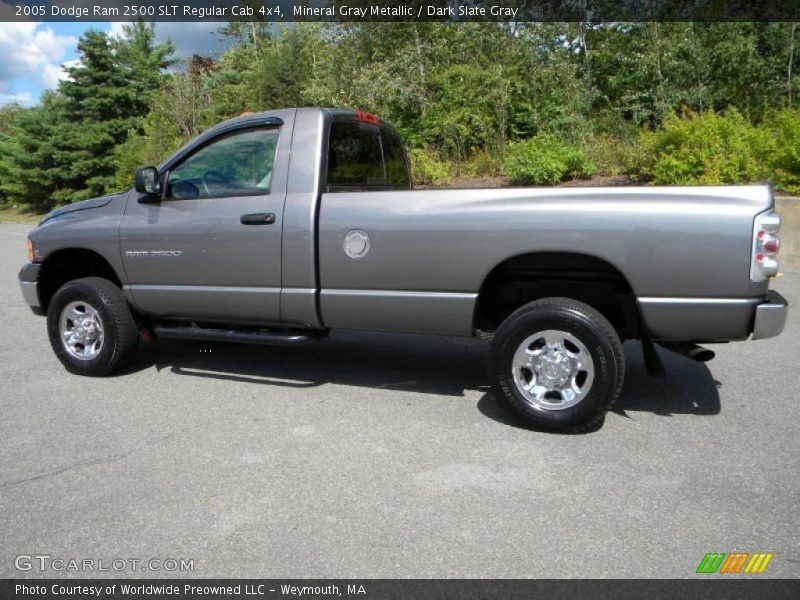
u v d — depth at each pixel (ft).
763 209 12.00
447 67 51.52
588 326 12.72
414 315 14.23
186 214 16.01
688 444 12.78
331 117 15.61
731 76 45.03
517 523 9.95
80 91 83.92
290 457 12.37
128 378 17.42
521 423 13.66
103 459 12.34
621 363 12.73
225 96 73.77
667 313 12.58
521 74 50.85
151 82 88.53
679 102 45.24
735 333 12.39
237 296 15.65
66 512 10.43
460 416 14.46
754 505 10.41
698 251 12.17
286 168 15.11
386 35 51.08
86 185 85.61
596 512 10.24
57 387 16.69
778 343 20.18
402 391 16.21
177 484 11.32
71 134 83.20
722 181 35.81
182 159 16.31
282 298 15.20
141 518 10.23
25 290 18.31
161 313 16.88
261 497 10.83
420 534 9.68
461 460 12.17
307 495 10.89
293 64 64.44
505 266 14.23
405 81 50.06
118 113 85.97
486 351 19.92
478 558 9.07
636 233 12.43
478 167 47.83
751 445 12.71
